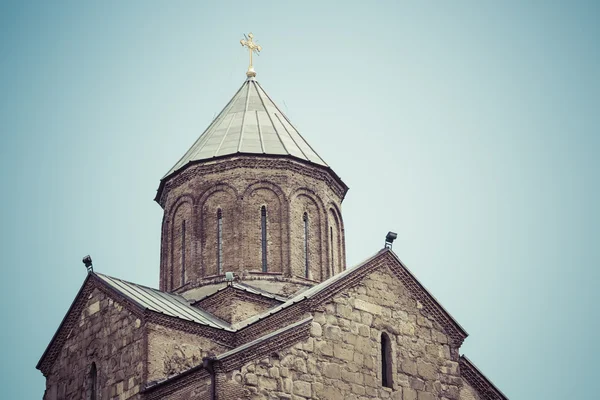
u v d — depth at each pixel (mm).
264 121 53406
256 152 51156
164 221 52500
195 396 39094
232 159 51062
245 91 55875
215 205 50844
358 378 41312
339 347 41312
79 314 46312
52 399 46031
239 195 50562
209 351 43562
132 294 45219
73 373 45656
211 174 51281
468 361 44531
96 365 44688
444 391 43250
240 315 46219
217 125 53750
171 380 40281
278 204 50688
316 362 40594
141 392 41656
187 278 50219
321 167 52125
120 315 44375
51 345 46844
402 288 43844
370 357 41906
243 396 38562
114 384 43344
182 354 43156
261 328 42906
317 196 51781
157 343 42812
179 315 44312
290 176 51281
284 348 40031
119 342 43906
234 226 50156
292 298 44625
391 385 42125
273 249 50000
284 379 39625
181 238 51469
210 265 49906
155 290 47656
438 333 44000
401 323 43250
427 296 44219
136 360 42688
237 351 38938
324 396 40250
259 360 39375
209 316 46250
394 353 42625
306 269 50469
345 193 53938
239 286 46969
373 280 43250
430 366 43312
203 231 50594
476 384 44531
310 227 51281
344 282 42375
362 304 42562
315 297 41562
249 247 49875
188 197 51562
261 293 47625
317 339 40938
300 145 52844
